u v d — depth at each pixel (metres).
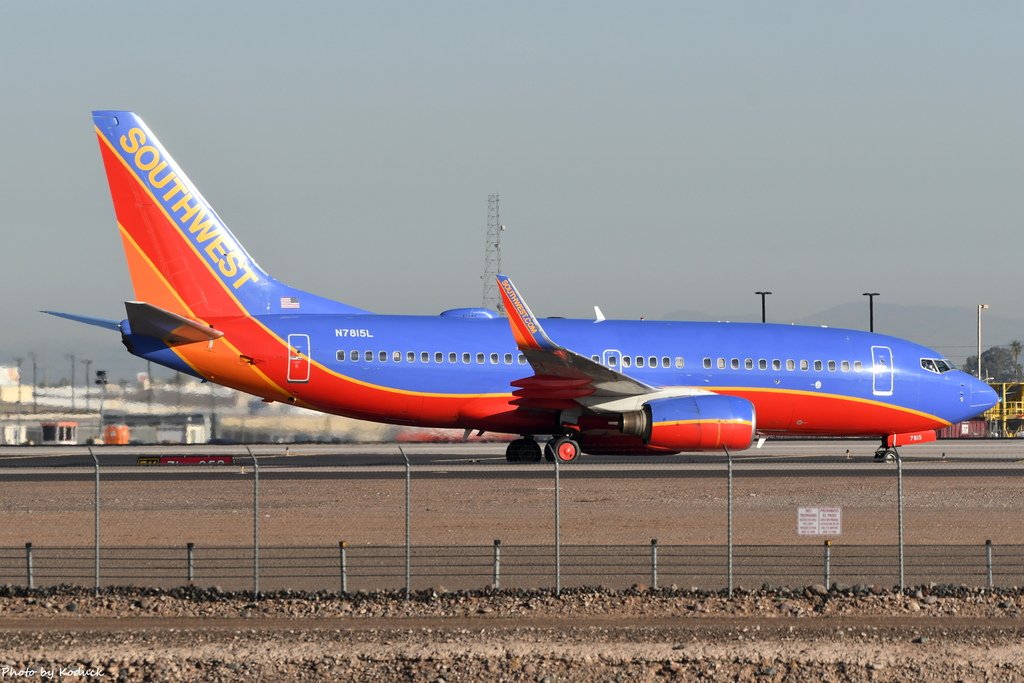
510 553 102.94
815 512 93.19
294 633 80.38
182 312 165.12
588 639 78.81
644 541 107.69
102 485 142.00
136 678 72.50
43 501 129.38
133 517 119.38
